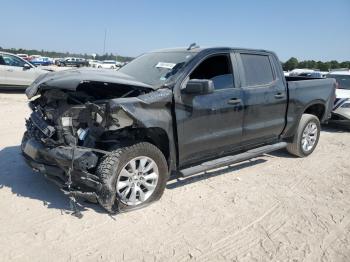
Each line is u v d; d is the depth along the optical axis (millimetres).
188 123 4453
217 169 5812
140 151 4008
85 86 4316
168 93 4230
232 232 3850
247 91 5227
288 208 4516
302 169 6086
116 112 3736
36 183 4723
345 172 6055
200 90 4180
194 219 4070
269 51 5848
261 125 5551
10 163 5395
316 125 6789
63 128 3910
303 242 3734
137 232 3715
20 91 14523
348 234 3951
